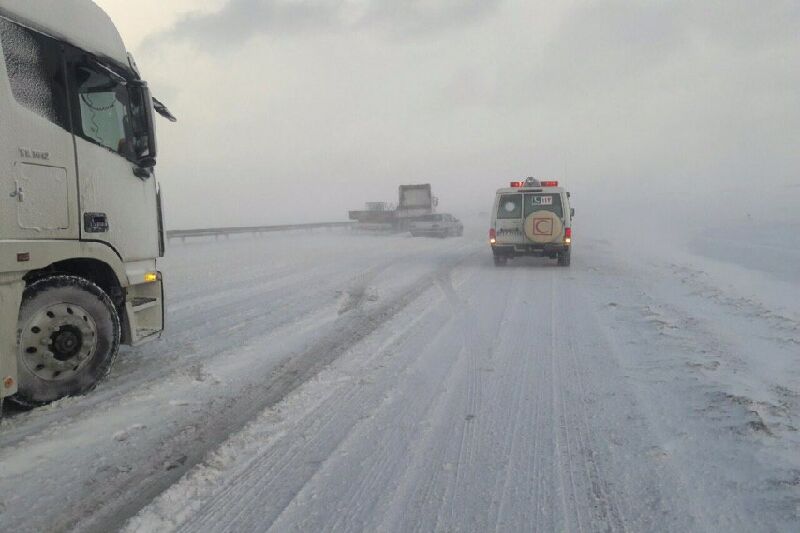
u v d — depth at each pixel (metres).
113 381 5.23
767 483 3.19
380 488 3.27
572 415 4.34
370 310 8.84
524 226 14.60
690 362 5.56
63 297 4.63
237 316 8.48
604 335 6.93
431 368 5.62
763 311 8.13
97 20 5.00
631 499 3.12
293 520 2.94
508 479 3.36
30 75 4.26
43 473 3.44
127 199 5.30
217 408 4.55
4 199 4.03
